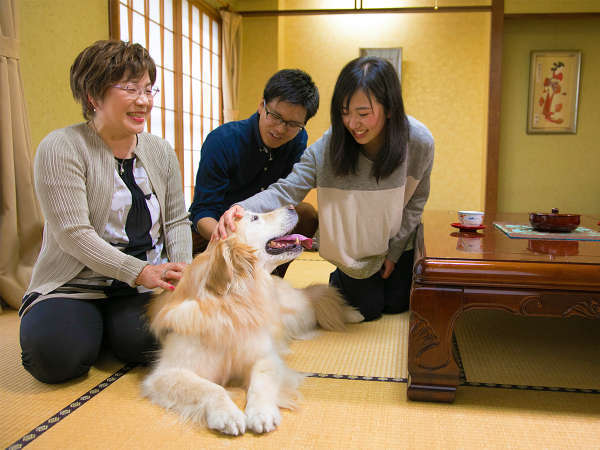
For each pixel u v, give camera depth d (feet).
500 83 19.12
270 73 19.83
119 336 5.35
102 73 4.85
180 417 4.17
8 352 5.96
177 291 4.84
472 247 5.16
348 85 5.63
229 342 4.66
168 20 15.87
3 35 8.24
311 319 6.87
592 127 19.92
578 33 19.57
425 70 20.16
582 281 4.23
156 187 5.81
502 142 20.45
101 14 11.91
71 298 5.20
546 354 5.98
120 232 5.49
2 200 8.11
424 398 4.59
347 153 6.22
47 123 10.18
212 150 7.63
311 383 5.04
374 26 20.17
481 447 3.79
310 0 20.35
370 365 5.59
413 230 7.44
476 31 19.77
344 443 3.84
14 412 4.35
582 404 4.57
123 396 4.69
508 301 4.38
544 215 6.44
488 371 5.42
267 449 3.75
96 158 5.20
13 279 8.04
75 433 3.98
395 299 7.80
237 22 19.29
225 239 4.80
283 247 5.64
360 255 7.00
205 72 18.51
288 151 8.29
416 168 6.69
